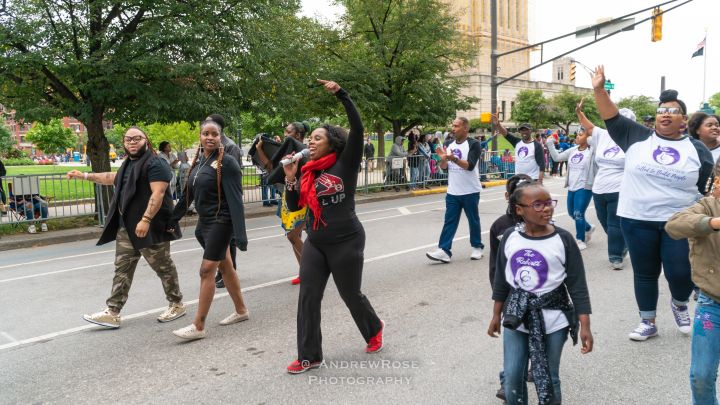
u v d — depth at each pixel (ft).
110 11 38.78
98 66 35.86
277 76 47.24
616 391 12.17
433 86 65.67
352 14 66.28
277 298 20.15
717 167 9.22
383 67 64.69
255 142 18.99
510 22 265.34
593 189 23.35
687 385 12.37
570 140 94.73
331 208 13.08
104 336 16.53
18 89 39.14
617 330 15.90
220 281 21.83
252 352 14.88
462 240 30.81
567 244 9.68
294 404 11.84
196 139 127.85
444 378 12.97
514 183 11.55
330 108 64.59
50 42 35.17
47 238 34.40
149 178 16.49
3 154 215.92
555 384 9.78
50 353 15.26
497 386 12.50
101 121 40.88
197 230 16.42
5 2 34.76
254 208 47.80
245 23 42.57
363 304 14.01
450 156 23.59
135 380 13.30
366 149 81.92
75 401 12.29
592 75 14.30
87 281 23.62
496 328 10.45
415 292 20.33
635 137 14.47
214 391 12.59
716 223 8.73
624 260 24.48
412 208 47.50
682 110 14.03
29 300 20.77
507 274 10.11
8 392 12.85
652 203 14.10
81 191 38.88
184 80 40.19
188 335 15.69
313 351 13.44
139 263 26.27
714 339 9.18
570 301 10.11
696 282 9.36
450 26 68.28
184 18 38.50
